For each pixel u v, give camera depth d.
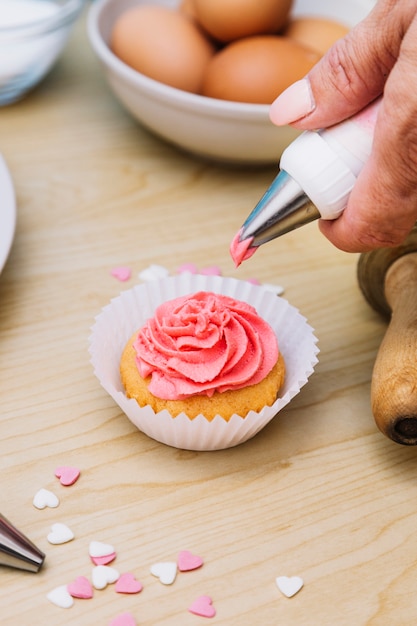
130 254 0.46
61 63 0.63
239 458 0.36
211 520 0.34
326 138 0.33
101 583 0.32
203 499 0.35
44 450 0.36
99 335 0.38
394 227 0.33
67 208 0.49
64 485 0.35
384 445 0.37
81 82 0.60
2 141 0.54
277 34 0.53
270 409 0.35
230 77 0.48
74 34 0.66
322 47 0.52
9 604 0.31
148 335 0.37
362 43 0.32
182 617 0.31
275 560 0.33
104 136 0.55
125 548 0.33
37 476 0.35
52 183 0.51
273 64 0.48
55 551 0.33
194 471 0.36
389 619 0.31
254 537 0.34
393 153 0.31
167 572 0.32
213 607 0.31
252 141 0.48
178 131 0.49
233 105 0.46
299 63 0.48
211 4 0.50
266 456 0.37
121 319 0.39
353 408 0.39
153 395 0.36
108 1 0.55
